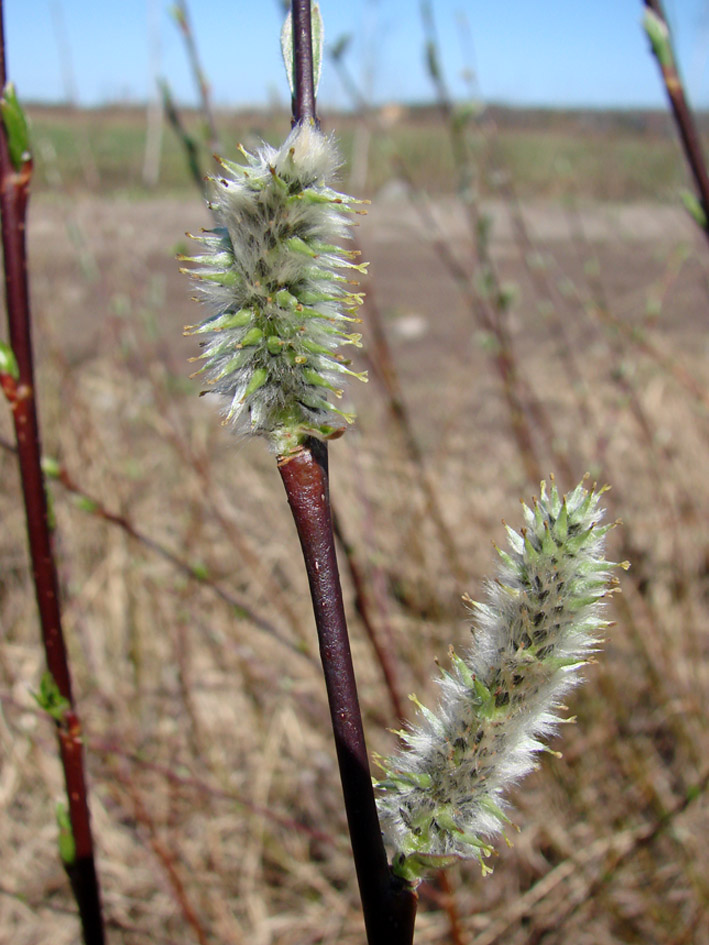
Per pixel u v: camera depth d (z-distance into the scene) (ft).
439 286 28.84
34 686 10.02
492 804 2.82
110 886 8.86
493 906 9.00
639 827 8.98
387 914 2.72
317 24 2.95
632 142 39.52
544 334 22.82
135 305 13.32
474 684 2.77
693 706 9.26
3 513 12.35
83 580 10.94
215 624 10.26
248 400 2.62
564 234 33.45
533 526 2.77
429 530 11.66
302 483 2.69
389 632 7.87
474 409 17.15
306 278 2.54
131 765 9.02
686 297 24.62
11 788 9.55
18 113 3.71
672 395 15.70
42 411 11.91
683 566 10.57
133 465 11.12
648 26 4.47
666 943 8.30
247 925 8.82
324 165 2.48
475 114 9.59
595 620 2.73
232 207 2.46
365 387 15.89
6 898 8.76
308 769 10.03
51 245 19.75
